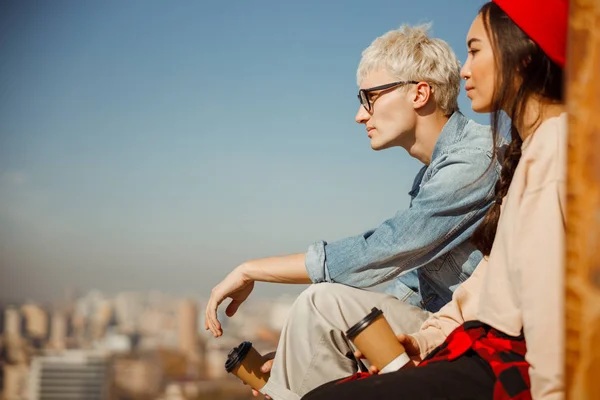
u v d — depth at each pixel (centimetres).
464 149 204
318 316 189
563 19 147
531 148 145
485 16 160
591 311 88
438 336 184
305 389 187
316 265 200
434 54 222
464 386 146
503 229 147
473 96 167
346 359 188
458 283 211
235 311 212
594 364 88
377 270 199
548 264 134
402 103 223
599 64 88
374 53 227
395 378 149
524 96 155
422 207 199
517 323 145
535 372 132
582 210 89
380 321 170
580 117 90
